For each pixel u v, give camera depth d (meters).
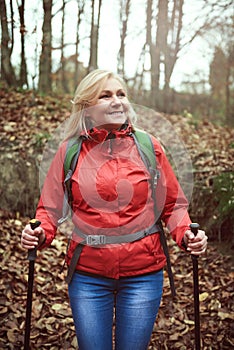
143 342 1.90
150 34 7.99
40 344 2.94
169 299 3.46
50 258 3.96
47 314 3.22
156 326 3.15
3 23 5.91
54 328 3.09
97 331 1.90
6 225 4.39
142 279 1.93
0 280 3.46
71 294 1.98
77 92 2.09
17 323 3.08
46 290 3.50
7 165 4.89
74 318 1.96
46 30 6.41
